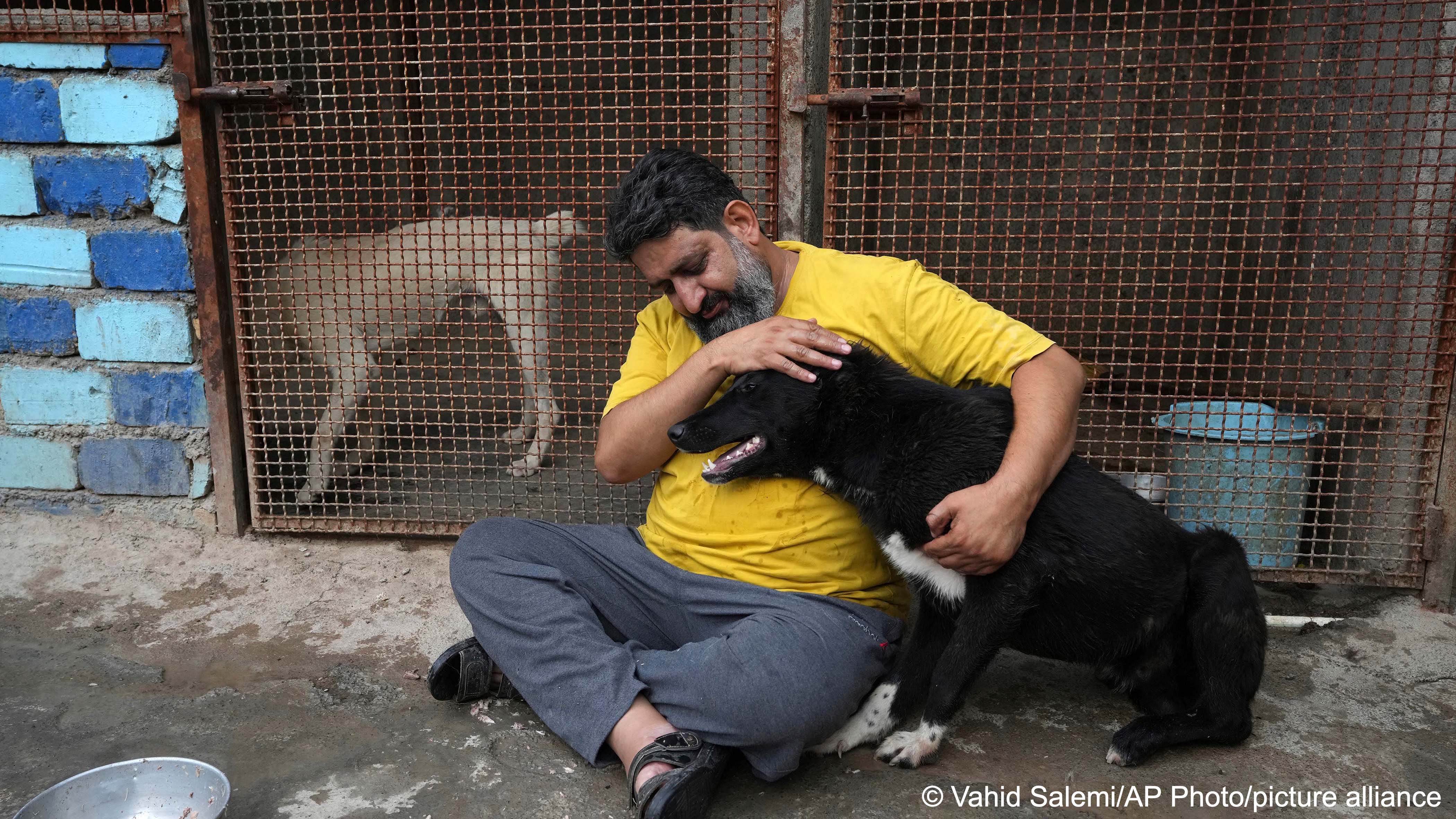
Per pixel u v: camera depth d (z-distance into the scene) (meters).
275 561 3.32
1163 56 5.53
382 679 2.61
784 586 2.23
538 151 5.18
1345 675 2.67
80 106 3.20
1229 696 2.22
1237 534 3.38
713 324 2.24
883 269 2.29
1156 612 2.22
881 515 2.19
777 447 2.19
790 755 2.05
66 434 3.47
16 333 3.39
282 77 3.93
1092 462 4.04
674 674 2.03
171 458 3.45
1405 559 3.11
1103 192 5.81
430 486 3.61
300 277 3.40
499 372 4.93
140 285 3.32
